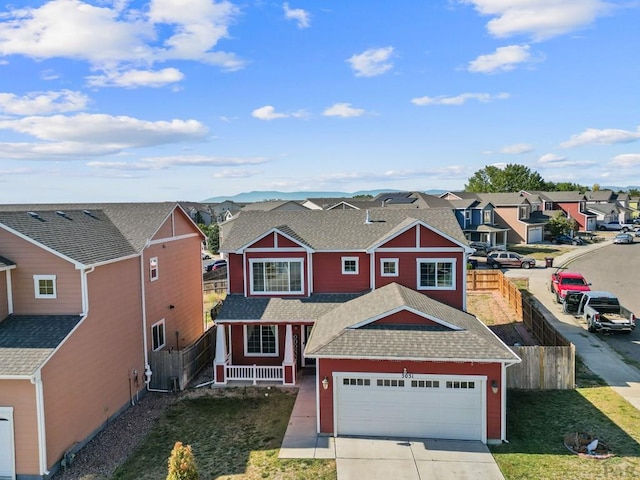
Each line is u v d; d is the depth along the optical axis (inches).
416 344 575.2
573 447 525.0
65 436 542.9
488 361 546.6
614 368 756.6
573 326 986.7
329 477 482.6
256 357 822.5
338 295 828.6
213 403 692.7
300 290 831.1
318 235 877.8
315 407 662.5
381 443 558.3
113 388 652.7
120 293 681.6
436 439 566.6
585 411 616.4
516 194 2586.1
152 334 789.2
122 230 796.6
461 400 563.2
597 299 976.9
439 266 807.1
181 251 933.2
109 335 646.5
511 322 1037.2
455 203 2273.6
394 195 2682.1
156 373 759.7
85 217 755.4
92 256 614.2
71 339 558.9
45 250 584.1
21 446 505.4
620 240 2356.1
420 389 569.6
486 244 2132.1
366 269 832.9
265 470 500.1
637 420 587.5
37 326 565.9
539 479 470.6
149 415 661.9
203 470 504.7
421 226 802.2
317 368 581.0
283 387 741.3
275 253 829.2
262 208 2689.5
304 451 541.0
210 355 893.2
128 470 515.8
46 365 514.3
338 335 600.4
